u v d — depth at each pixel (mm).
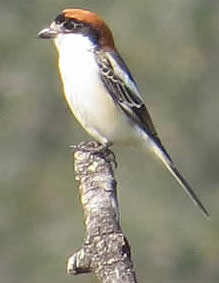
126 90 9016
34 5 20156
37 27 20062
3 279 18047
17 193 19016
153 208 18047
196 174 18984
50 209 18844
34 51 19969
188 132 19078
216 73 19359
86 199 6910
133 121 9070
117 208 6824
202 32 19359
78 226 18359
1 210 18734
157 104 19141
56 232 18297
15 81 19875
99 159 7324
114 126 8969
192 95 19266
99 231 6543
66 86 8867
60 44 8891
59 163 19516
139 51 19188
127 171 18266
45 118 19812
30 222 18703
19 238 18469
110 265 6383
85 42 8836
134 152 18250
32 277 17969
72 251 18047
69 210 18734
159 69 19250
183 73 19297
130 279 6312
